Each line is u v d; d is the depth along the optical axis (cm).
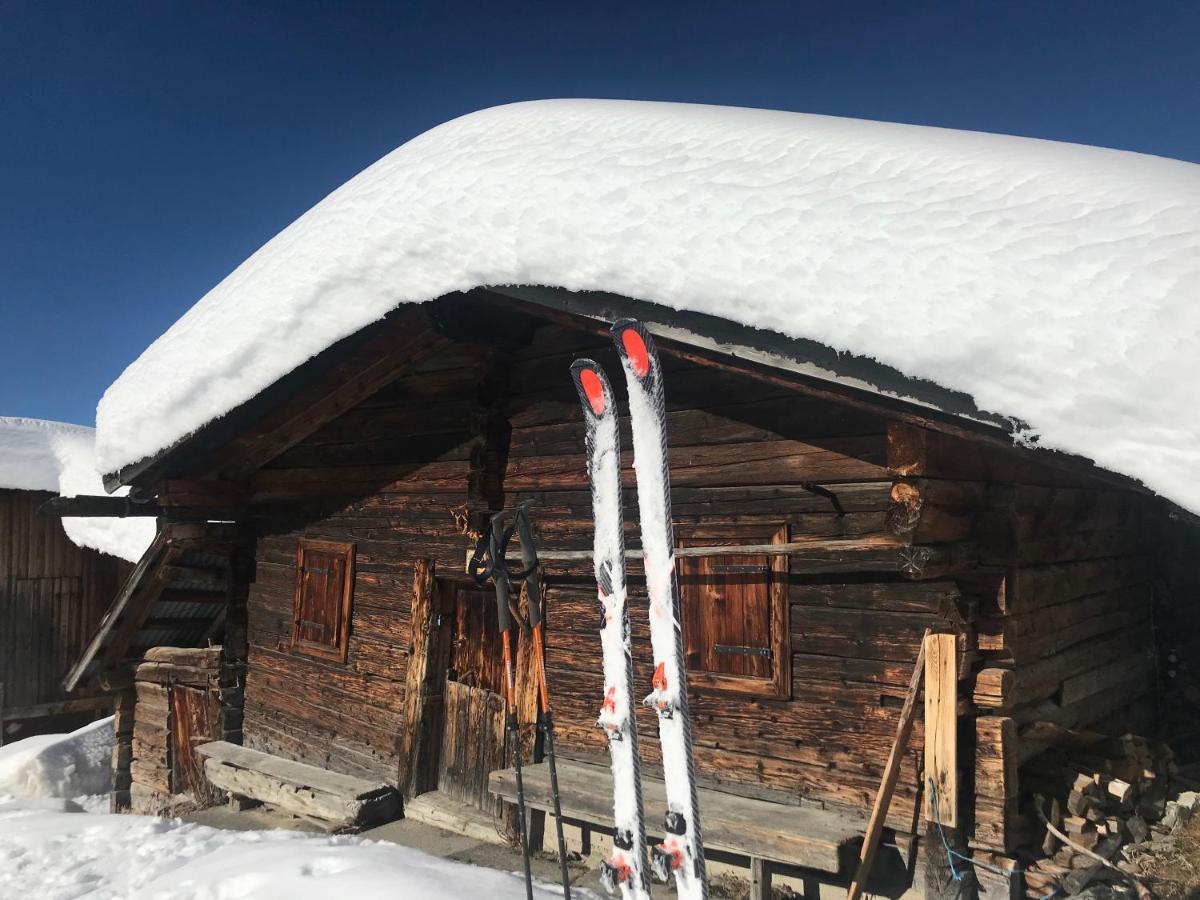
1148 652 682
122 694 895
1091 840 425
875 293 331
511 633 604
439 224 477
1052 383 289
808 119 471
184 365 655
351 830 626
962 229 329
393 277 508
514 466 598
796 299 347
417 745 647
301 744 751
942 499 394
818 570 455
